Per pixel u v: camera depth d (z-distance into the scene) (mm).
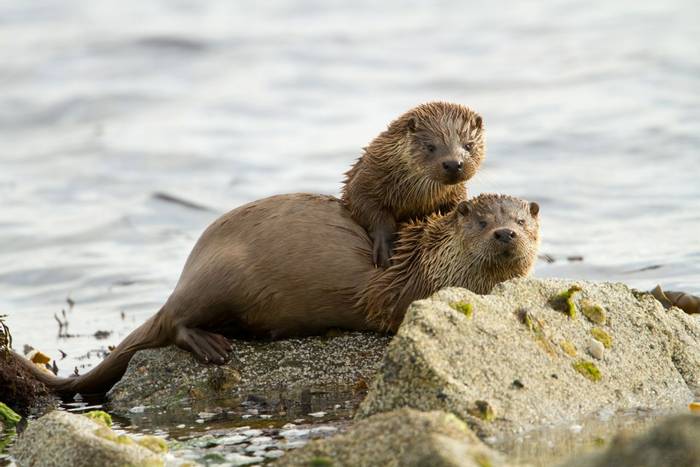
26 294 38062
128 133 64250
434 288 25375
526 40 79062
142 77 77562
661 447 15688
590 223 40719
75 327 33500
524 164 50312
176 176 54812
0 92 75125
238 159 57000
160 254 41375
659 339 23375
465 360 20734
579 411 20984
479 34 82938
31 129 68500
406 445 17344
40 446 20438
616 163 48812
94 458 19453
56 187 54094
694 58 66125
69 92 73812
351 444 17969
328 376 25125
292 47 83500
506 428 19875
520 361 21234
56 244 43781
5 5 106500
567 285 23438
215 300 25797
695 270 33281
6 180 56219
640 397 21953
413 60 77125
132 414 24531
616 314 23391
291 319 26141
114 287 37688
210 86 74500
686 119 54062
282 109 67438
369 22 91375
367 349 25719
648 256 35375
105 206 49500
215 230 26797
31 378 26625
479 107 62688
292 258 25797
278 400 24203
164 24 94875
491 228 24703
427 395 20109
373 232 26875
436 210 27828
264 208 26688
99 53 83938
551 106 60438
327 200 27344
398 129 27641
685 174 45812
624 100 59406
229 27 92500
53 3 107375
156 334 26531
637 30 76938
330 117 64875
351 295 25828
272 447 20703
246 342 26469
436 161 26812
